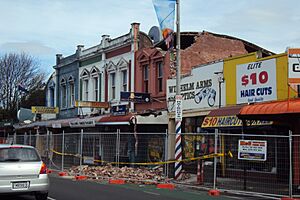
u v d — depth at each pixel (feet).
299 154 48.47
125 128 88.07
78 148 78.48
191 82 75.00
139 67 91.09
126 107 92.07
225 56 89.15
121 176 61.00
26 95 178.40
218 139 58.13
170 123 80.28
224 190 47.42
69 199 41.29
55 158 79.82
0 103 175.52
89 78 110.83
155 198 42.73
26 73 179.63
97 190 48.75
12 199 41.81
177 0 58.59
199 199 42.50
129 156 74.18
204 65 71.72
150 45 93.86
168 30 57.88
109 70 101.60
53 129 120.78
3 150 38.91
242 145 46.85
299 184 47.32
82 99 114.01
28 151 40.04
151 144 72.84
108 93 101.65
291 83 51.42
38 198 39.73
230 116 59.06
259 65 59.98
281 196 42.98
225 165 53.67
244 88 62.54
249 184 50.75
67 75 123.65
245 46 92.38
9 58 176.86
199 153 70.90
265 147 44.86
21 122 149.07
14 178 37.88
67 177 65.21
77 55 116.57
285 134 57.21
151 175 60.39
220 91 67.67
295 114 47.88
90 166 71.36
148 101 86.28
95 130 101.24
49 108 123.03
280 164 49.78
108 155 73.67
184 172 60.29
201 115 71.77
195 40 86.79
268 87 58.34
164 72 84.07
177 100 57.16
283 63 56.08
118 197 42.96
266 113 48.37
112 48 100.12
